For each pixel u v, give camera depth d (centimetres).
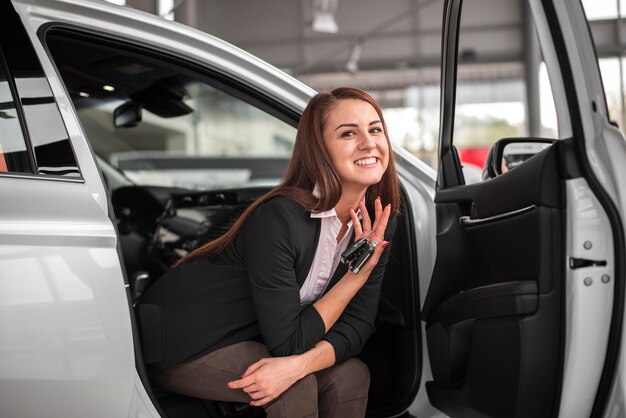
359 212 168
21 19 147
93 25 161
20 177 131
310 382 157
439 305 183
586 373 143
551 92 146
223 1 1491
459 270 179
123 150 472
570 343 143
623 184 140
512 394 152
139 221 278
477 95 1486
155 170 497
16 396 125
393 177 169
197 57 176
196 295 161
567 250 143
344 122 154
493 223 162
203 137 1377
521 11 1458
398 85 1579
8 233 124
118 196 279
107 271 137
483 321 162
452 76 186
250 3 1530
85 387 133
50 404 129
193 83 211
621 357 140
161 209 276
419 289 190
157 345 160
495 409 158
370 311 168
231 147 1420
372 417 182
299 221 153
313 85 1609
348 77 1590
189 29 176
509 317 154
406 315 189
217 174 514
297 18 1536
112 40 164
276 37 1548
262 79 183
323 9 988
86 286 133
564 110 143
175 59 174
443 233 184
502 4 1462
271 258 151
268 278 151
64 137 141
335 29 1007
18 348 124
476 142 1491
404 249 189
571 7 140
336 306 157
